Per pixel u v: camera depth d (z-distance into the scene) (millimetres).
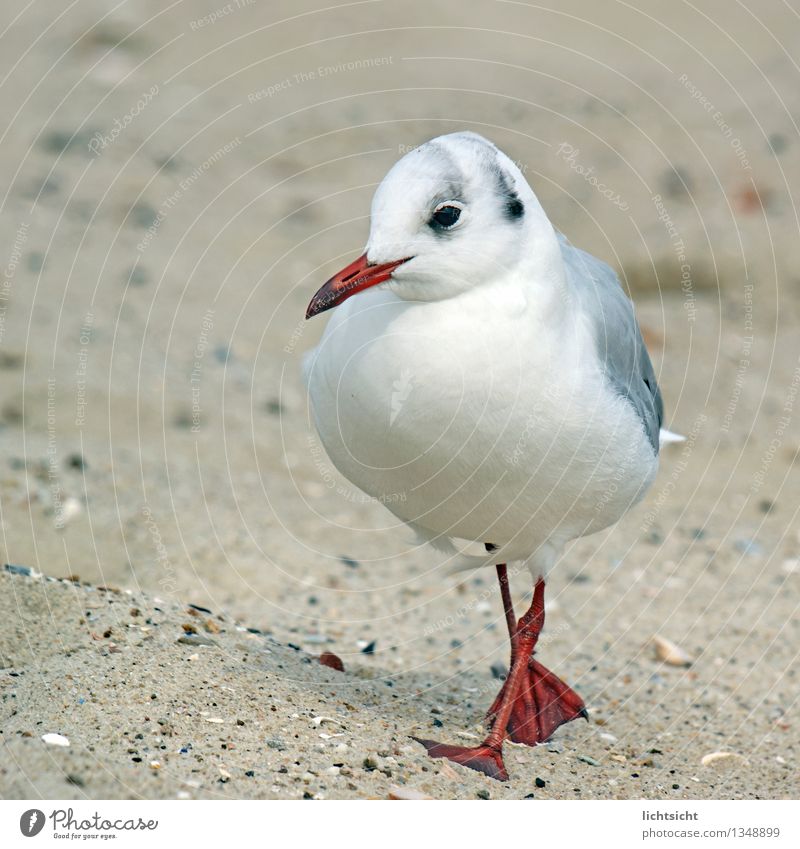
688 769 6590
